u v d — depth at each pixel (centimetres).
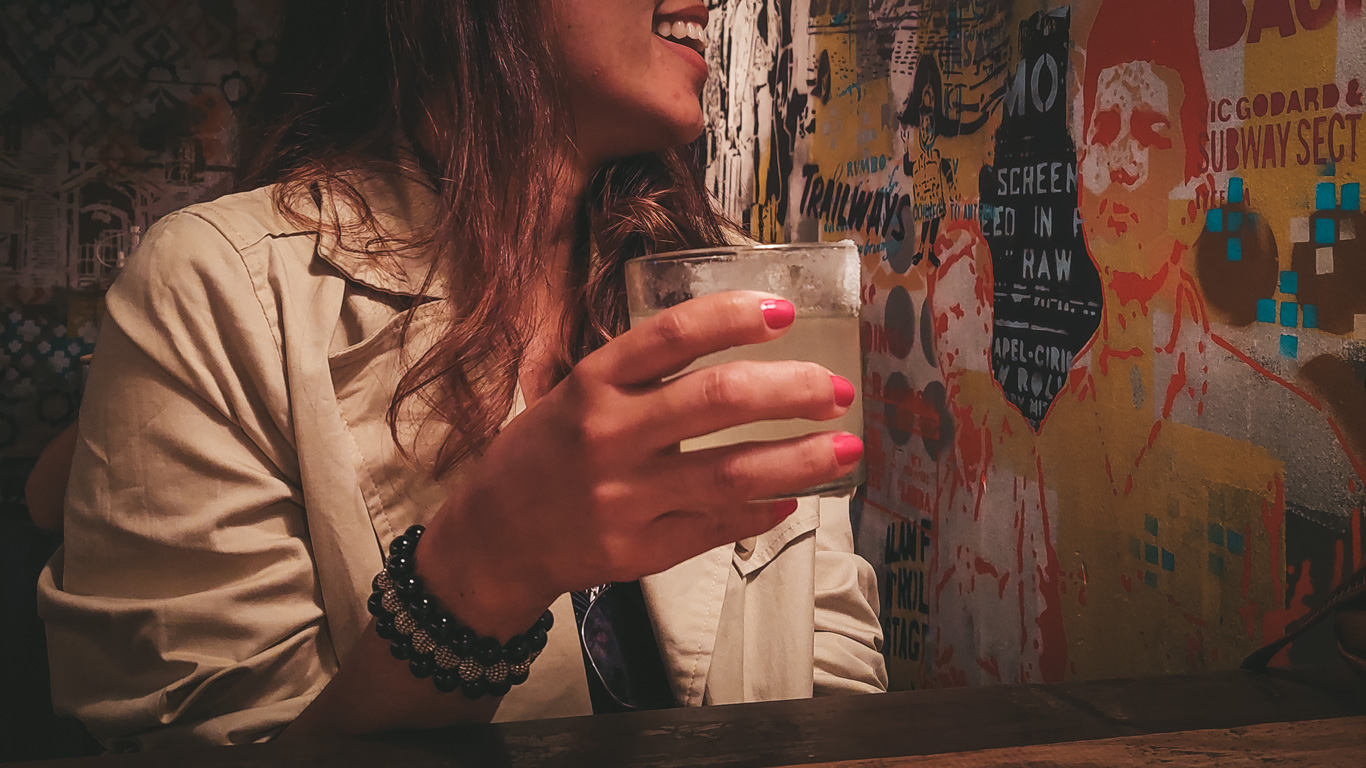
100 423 82
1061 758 46
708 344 45
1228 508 97
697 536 52
